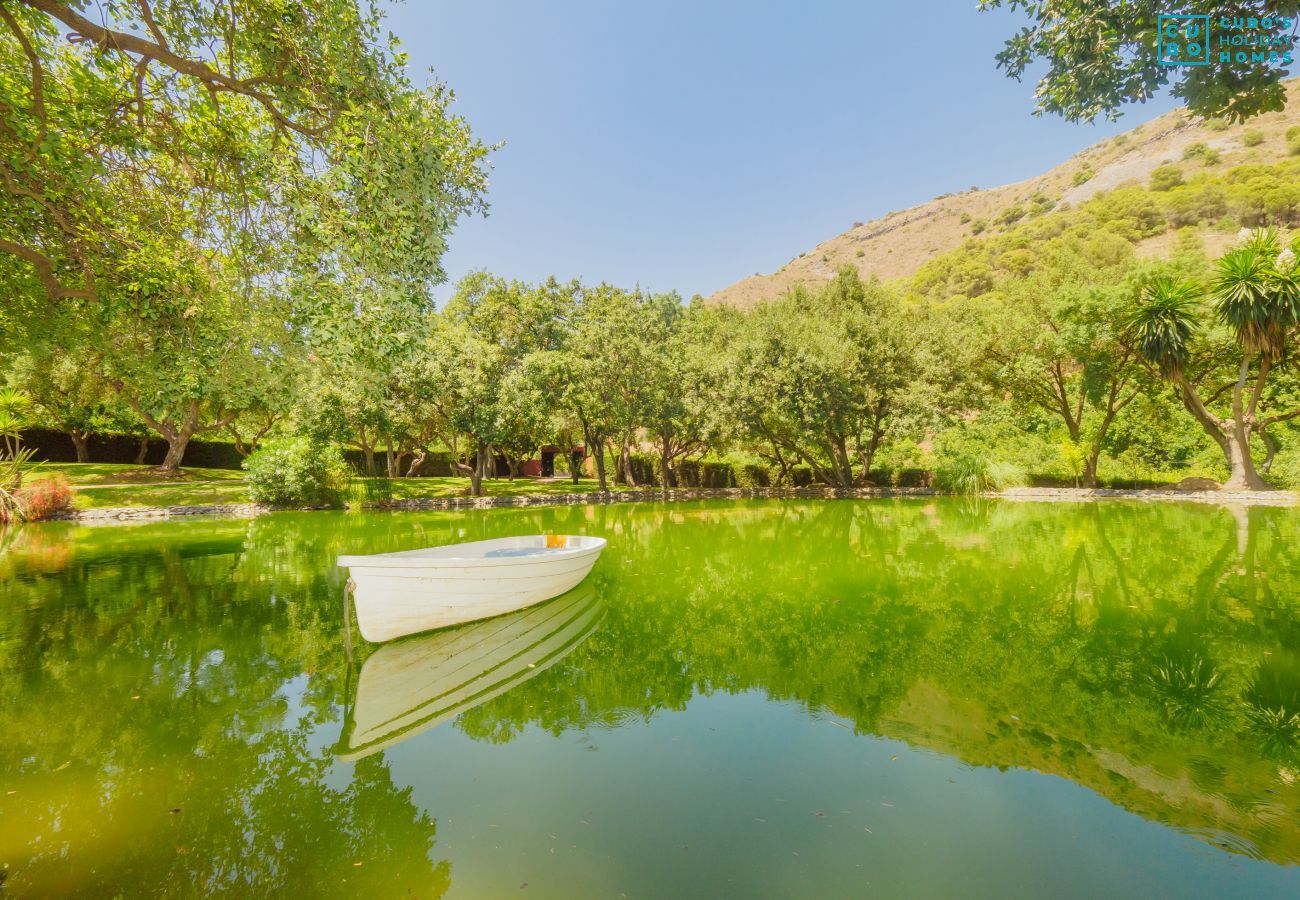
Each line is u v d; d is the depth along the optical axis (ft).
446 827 8.94
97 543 39.96
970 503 67.97
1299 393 75.61
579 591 26.03
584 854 8.25
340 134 19.04
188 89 23.58
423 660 17.11
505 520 55.31
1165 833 8.53
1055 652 16.75
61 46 22.52
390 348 20.04
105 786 10.18
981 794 9.72
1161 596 22.85
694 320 129.39
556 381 80.38
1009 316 82.79
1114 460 86.89
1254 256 61.21
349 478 71.15
